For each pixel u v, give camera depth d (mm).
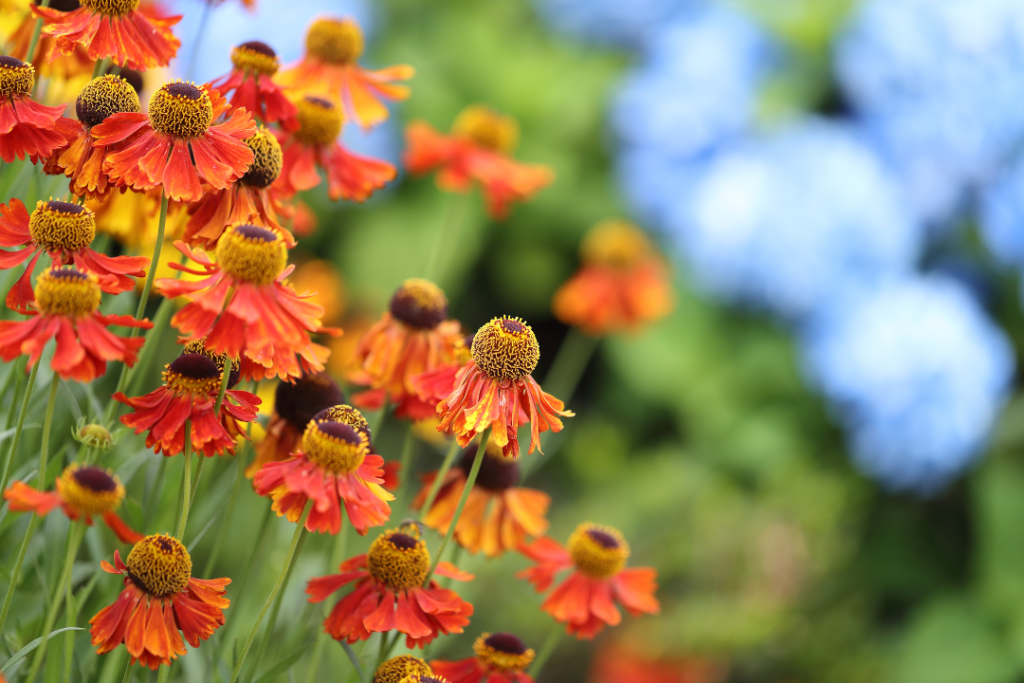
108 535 928
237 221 822
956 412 1862
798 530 1843
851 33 2176
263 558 955
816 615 1839
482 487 913
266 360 786
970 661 1808
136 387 870
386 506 798
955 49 1952
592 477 2104
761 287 2100
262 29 1779
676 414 2299
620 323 1779
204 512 920
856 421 1999
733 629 1725
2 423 861
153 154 794
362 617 820
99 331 762
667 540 1886
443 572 846
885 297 1979
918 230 2064
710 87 2227
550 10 2562
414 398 914
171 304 929
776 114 2230
